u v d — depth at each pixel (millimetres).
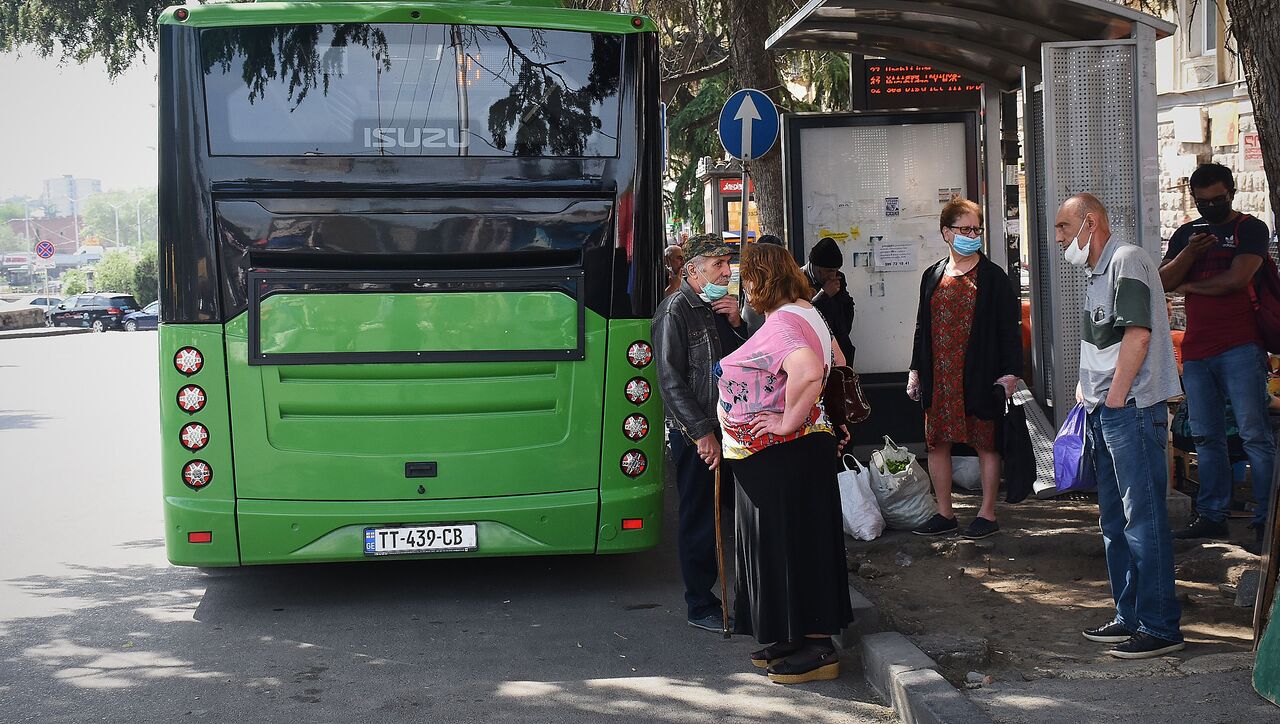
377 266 7074
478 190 7113
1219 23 18625
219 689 5871
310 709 5574
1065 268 8578
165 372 7004
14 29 20875
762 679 5863
